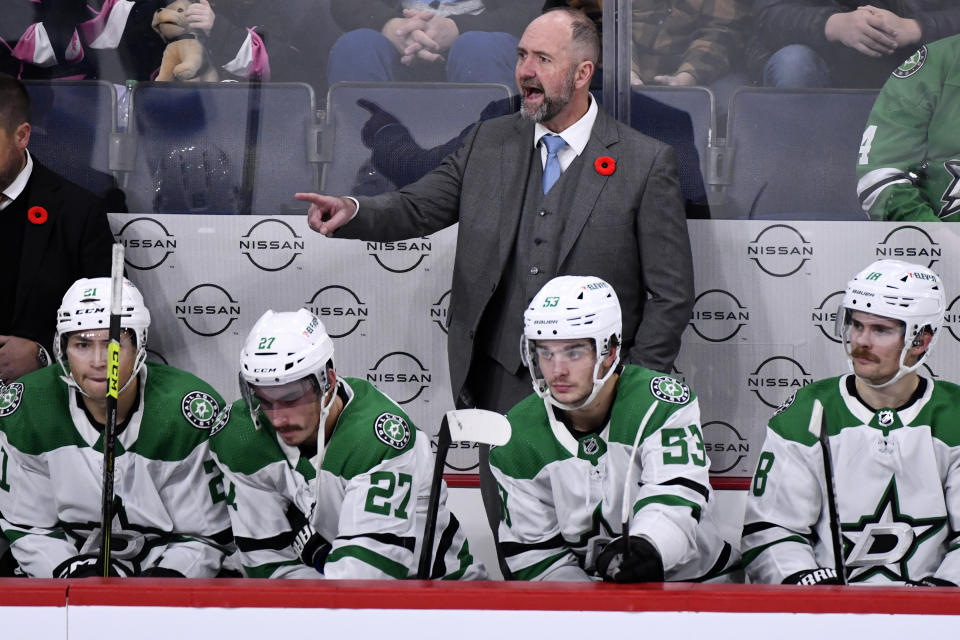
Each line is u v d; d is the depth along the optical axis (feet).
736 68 41.96
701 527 32.19
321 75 42.47
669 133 42.04
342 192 42.55
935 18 41.65
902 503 34.42
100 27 42.22
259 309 42.55
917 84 41.70
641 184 38.17
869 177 42.04
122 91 42.37
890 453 34.27
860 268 42.24
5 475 34.40
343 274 42.45
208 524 34.53
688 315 37.88
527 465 32.53
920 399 34.60
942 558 34.73
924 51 41.68
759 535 33.68
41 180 41.81
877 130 41.93
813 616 25.11
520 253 38.73
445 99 42.22
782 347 42.34
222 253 42.52
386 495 30.81
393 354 42.52
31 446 33.96
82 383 32.81
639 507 30.22
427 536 28.25
